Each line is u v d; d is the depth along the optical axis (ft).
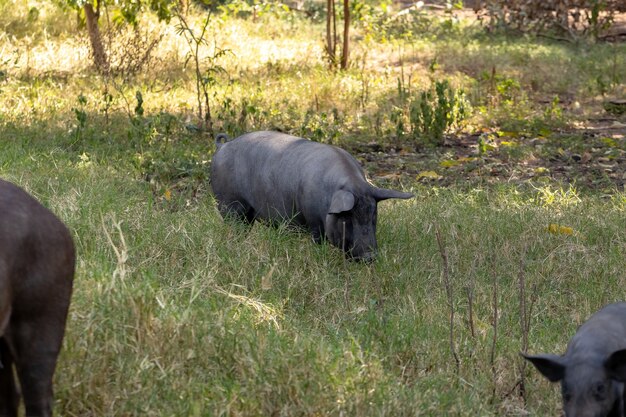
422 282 46.26
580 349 31.17
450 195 59.88
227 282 43.96
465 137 78.43
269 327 37.58
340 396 33.12
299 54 111.14
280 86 91.71
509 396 36.29
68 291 28.89
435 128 76.48
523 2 134.10
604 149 74.33
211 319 36.32
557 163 70.95
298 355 34.68
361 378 34.58
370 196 47.29
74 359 32.27
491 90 91.20
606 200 61.21
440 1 158.51
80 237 44.29
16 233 27.17
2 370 29.04
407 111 83.71
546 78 101.09
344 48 103.09
